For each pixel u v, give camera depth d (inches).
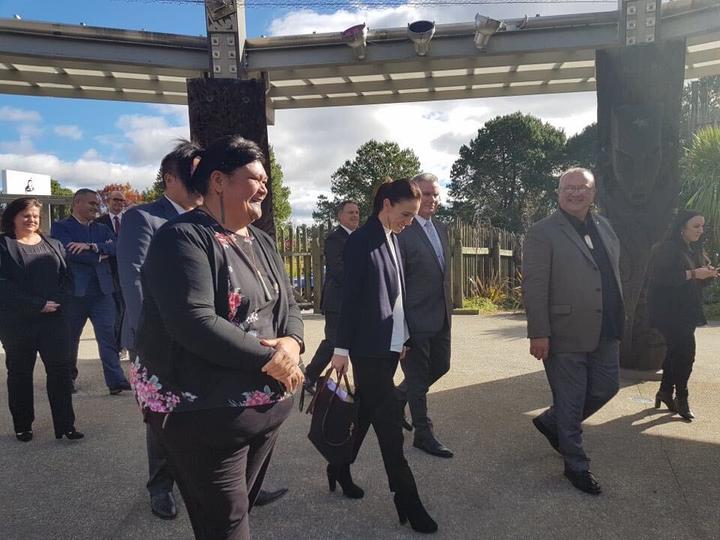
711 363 249.0
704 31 208.1
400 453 114.3
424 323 151.6
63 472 144.5
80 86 279.4
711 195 428.5
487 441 161.8
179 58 235.3
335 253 198.5
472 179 2220.7
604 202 223.9
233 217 76.7
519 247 579.5
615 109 214.8
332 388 118.0
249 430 72.5
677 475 137.2
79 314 218.1
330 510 122.3
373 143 2074.3
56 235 223.8
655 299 179.3
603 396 139.7
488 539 109.3
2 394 220.1
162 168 124.6
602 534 110.6
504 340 321.7
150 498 126.9
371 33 232.4
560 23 223.5
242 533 74.9
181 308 67.0
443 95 296.4
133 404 205.3
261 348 70.9
